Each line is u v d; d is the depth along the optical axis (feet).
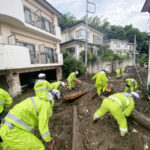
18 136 4.50
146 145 6.95
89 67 49.24
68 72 37.32
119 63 70.69
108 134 8.29
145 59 71.67
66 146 7.39
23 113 4.73
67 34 57.98
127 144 7.19
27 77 30.81
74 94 16.47
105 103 8.34
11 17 18.33
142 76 37.37
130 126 9.21
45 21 32.99
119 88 21.66
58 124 10.18
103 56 58.08
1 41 19.63
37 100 5.12
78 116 11.31
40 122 4.76
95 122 9.89
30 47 27.96
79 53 48.75
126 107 8.07
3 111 7.29
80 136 7.77
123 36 104.88
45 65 27.37
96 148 7.04
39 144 4.98
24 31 25.35
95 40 65.31
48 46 34.99
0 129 4.72
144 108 12.38
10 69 19.33
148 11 17.13
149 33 16.76
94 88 20.88
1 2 16.58
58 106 14.79
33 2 28.22
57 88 14.78
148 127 8.29
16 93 20.67
